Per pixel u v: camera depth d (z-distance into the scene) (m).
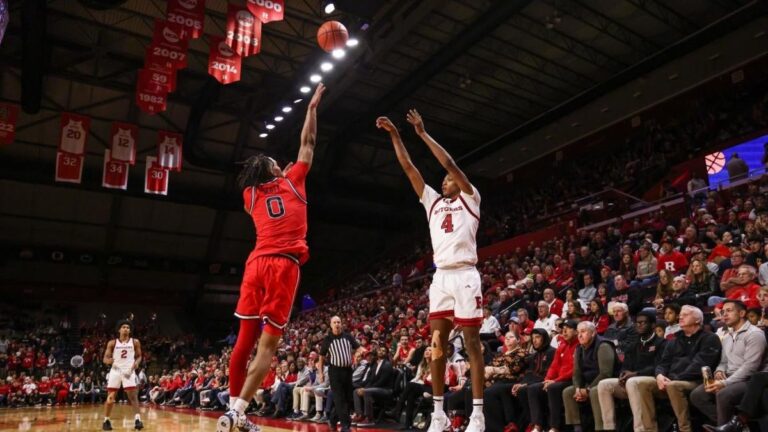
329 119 26.31
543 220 22.89
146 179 21.22
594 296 11.24
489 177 30.58
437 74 22.53
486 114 26.11
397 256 31.09
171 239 31.14
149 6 19.34
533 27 19.59
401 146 4.71
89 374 25.73
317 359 12.12
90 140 25.59
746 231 10.38
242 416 3.46
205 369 19.66
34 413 14.93
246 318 3.77
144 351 28.83
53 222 28.47
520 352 8.05
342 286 33.06
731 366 5.77
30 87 20.45
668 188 18.77
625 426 6.52
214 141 27.09
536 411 7.14
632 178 21.56
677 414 5.87
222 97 24.77
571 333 7.09
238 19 14.61
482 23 17.81
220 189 29.55
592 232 17.23
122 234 30.09
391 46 19.34
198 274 33.12
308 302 31.95
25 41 18.19
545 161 27.42
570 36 20.11
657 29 19.86
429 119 26.41
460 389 8.38
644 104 23.25
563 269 13.95
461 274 4.25
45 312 30.20
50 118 24.27
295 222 3.95
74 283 31.39
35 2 16.92
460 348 9.56
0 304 29.45
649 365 6.48
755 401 5.30
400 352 11.42
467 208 4.36
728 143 18.88
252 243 32.94
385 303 21.42
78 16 19.69
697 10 18.95
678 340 6.30
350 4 16.22
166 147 21.81
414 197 32.03
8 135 18.83
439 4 17.38
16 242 28.83
